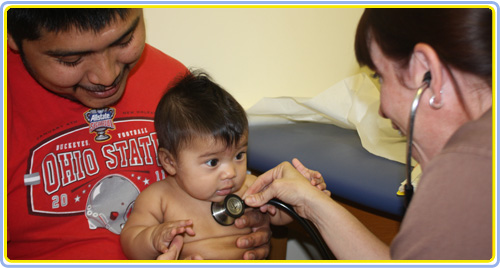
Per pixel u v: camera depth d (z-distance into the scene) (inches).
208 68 60.6
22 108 35.0
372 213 40.8
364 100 52.1
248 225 40.1
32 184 34.6
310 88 67.8
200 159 36.8
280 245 44.6
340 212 31.7
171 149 37.6
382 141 48.3
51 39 27.5
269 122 57.3
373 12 25.5
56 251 35.2
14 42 29.5
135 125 39.7
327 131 54.3
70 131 36.8
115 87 32.9
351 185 40.4
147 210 37.8
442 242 20.4
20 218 34.3
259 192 39.2
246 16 60.1
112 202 37.7
